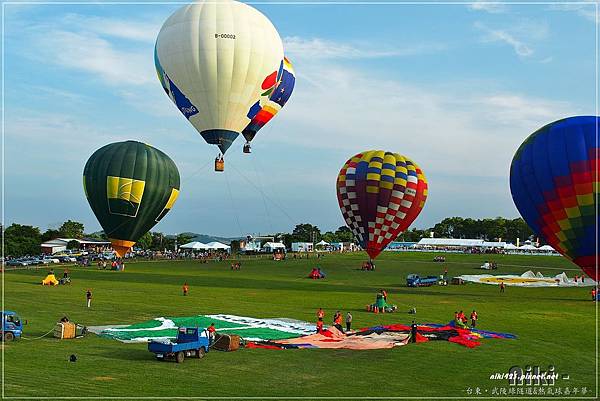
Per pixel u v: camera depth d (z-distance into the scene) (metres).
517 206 53.66
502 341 32.38
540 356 28.58
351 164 71.38
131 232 71.69
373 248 70.38
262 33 47.59
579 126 49.84
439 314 43.97
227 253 141.88
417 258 123.88
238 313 41.94
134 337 30.92
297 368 24.92
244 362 25.75
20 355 25.67
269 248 148.88
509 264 109.12
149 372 23.20
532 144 51.66
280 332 34.09
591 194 47.91
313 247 166.38
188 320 37.78
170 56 46.75
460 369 25.53
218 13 46.84
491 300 54.69
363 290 62.78
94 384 21.11
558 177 49.00
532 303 52.38
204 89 46.41
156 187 71.06
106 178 69.56
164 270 89.94
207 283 67.38
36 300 46.00
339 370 24.78
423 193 70.12
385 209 68.50
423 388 22.33
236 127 48.22
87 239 176.25
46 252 152.25
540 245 156.62
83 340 29.83
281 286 65.75
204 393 20.52
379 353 28.45
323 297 54.34
